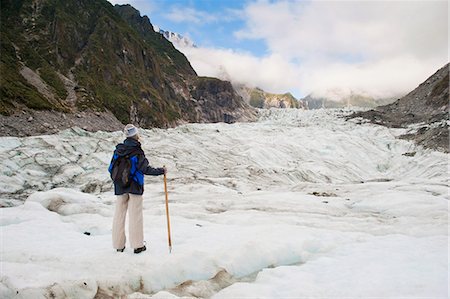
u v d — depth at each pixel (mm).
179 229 10109
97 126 64188
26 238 8578
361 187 23500
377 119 113812
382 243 9344
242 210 14828
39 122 52219
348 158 73250
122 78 98312
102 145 43844
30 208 12414
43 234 9055
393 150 80000
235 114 167000
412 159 70750
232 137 71312
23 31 89125
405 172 66562
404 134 89250
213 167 44812
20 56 75750
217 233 9766
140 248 7277
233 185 30656
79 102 70812
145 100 101438
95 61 94875
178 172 38719
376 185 23781
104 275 6207
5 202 26734
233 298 5926
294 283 6516
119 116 81500
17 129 47188
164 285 6520
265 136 81250
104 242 8383
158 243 8250
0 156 33938
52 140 40688
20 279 5715
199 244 8352
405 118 110688
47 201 13914
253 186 30328
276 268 7395
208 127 93688
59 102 66312
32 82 67500
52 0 103875
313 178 49375
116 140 47406
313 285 6379
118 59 107062
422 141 77750
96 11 118938
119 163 7016
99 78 91062
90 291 5801
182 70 178250
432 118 98500
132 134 7141
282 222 12250
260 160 56281
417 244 9078
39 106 56500
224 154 54719
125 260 6883
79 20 108250
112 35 112312
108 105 81750
